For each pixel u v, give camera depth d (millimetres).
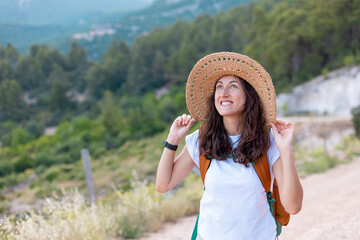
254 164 2008
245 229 1956
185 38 131875
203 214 2096
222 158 2066
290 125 2031
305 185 11195
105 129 72562
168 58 136375
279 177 2020
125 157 47781
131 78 132375
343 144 20875
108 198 8828
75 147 57531
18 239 4785
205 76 2234
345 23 66125
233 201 1992
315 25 67500
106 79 136875
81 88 149500
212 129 2158
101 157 52812
